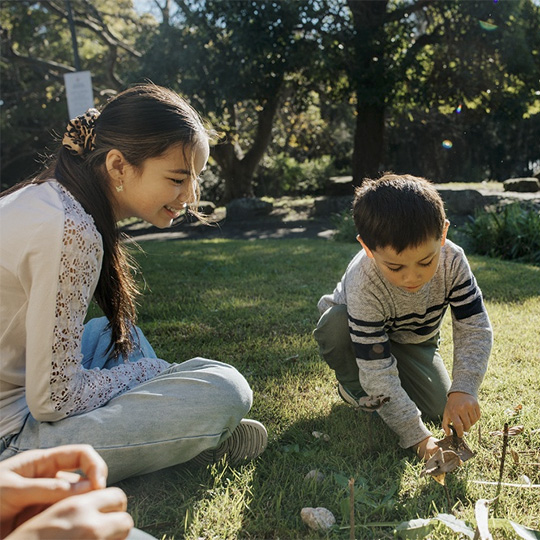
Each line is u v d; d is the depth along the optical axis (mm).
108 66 17531
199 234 13719
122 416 1742
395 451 2102
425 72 14375
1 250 1617
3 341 1681
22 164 24000
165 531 1642
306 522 1664
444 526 1597
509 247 8039
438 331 2441
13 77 21516
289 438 2227
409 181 1915
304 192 24375
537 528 1610
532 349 3131
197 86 14133
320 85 16781
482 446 2084
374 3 13891
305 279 5488
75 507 679
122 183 1787
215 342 3473
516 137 28203
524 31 13203
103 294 1935
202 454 1981
